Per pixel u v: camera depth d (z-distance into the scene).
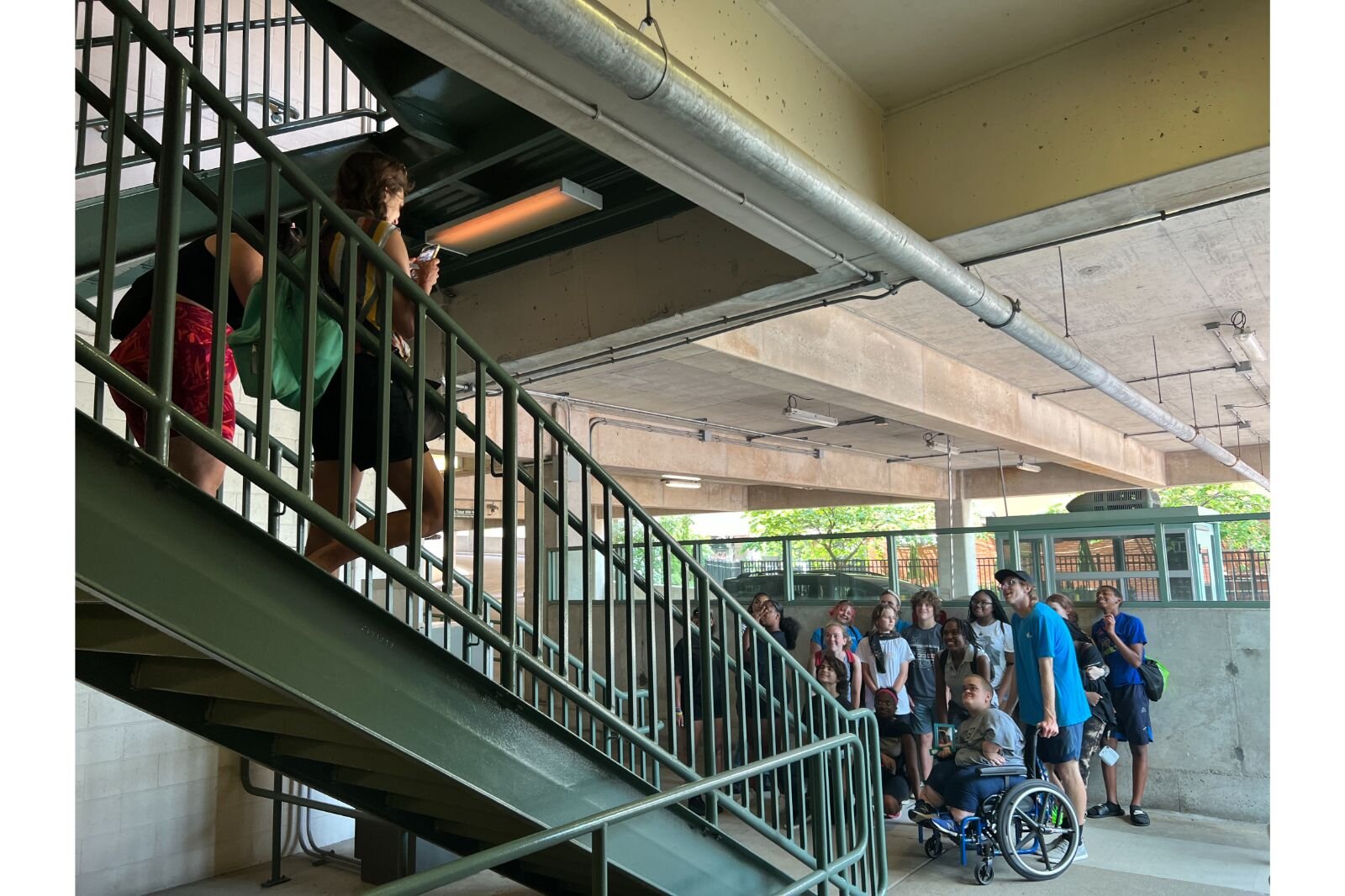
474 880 5.52
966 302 5.47
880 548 8.83
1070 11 4.30
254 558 2.05
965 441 17.94
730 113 3.44
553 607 9.51
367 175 2.55
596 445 14.07
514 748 2.65
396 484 2.64
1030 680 5.80
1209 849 5.73
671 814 3.14
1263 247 7.76
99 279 1.83
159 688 2.67
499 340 7.12
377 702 2.28
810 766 3.81
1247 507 32.47
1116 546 7.39
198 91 1.97
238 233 2.23
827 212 4.12
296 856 6.05
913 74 4.81
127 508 1.83
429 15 2.86
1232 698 6.53
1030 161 4.62
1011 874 5.34
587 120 3.50
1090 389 13.61
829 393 9.55
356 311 2.37
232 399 2.46
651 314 6.16
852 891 3.94
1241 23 4.05
